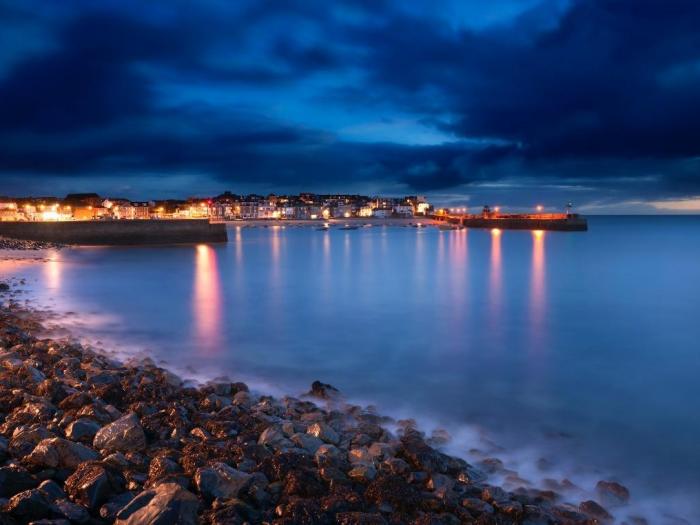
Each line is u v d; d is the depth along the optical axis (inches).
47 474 291.4
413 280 1707.7
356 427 438.3
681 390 604.1
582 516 327.3
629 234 5319.9
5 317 868.0
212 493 288.8
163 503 246.8
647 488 381.7
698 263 2258.9
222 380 597.3
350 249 3462.1
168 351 762.2
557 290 1462.8
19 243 2945.4
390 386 610.9
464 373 667.4
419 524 283.3
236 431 404.8
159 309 1127.6
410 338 868.0
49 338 780.6
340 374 657.6
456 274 1891.0
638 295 1358.3
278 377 637.3
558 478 392.8
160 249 3255.4
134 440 351.6
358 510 291.6
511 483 364.2
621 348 804.0
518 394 585.9
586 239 4436.5
